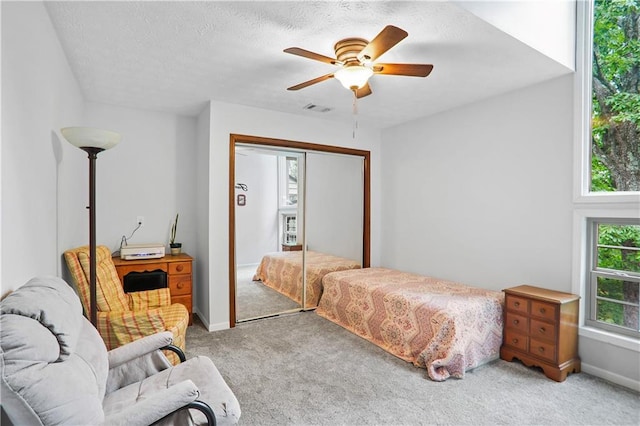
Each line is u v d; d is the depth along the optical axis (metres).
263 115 3.70
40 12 1.71
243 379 2.45
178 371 1.75
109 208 3.63
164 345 1.82
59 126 2.18
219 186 3.49
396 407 2.13
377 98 3.31
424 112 3.79
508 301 2.78
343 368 2.64
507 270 3.14
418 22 1.96
